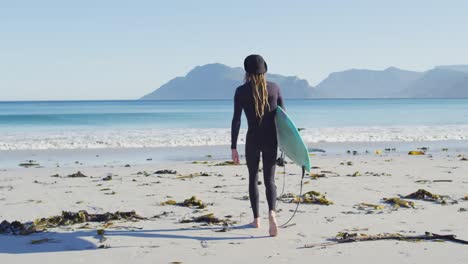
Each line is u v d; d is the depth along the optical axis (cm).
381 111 7131
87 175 1252
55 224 645
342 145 2264
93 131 2989
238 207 773
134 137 2536
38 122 4284
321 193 906
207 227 627
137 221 667
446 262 461
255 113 577
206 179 1151
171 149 2098
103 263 471
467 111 7019
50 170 1379
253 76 577
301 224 638
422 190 854
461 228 611
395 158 1675
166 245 538
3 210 760
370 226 625
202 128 3331
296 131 565
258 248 521
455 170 1310
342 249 512
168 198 871
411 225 630
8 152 1952
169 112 7100
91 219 671
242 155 1880
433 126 3456
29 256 496
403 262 463
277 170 1308
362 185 1016
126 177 1204
